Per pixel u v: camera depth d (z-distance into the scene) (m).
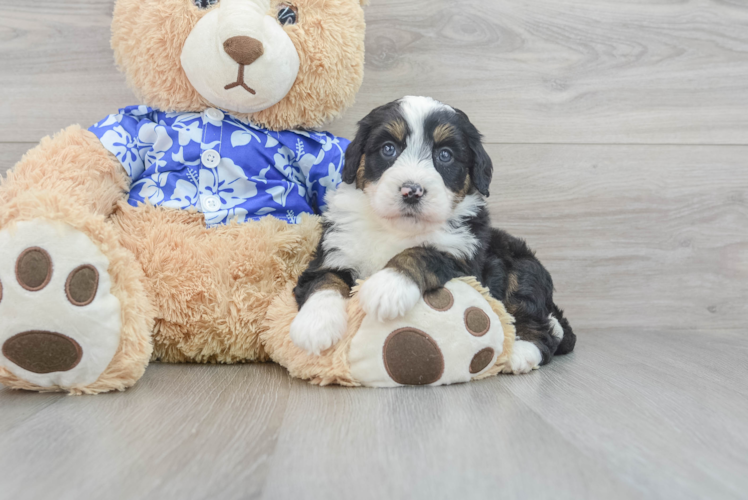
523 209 2.92
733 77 2.99
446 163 1.96
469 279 1.84
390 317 1.67
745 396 1.68
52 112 2.61
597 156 2.94
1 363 1.56
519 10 2.83
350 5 2.20
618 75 2.92
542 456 1.14
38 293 1.52
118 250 1.70
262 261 2.03
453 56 2.81
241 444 1.19
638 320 3.03
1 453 1.13
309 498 0.93
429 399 1.58
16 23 2.57
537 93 2.88
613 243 2.98
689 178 3.00
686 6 2.93
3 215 1.58
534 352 2.02
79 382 1.61
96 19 2.61
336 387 1.72
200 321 1.99
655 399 1.63
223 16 1.98
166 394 1.62
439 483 1.00
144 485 0.98
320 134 2.36
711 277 3.05
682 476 1.07
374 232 1.98
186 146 2.14
